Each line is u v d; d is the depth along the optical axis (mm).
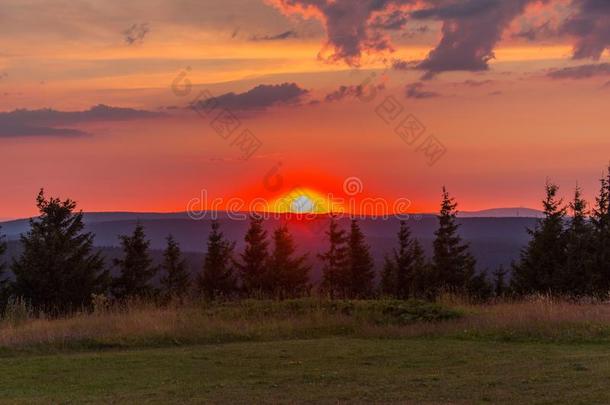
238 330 15320
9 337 14062
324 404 8242
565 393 8430
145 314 16781
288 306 18203
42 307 38281
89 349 13609
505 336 14141
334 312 17438
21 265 40938
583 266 39031
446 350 12695
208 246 54875
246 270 55531
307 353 12609
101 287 43875
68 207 43750
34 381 10172
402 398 8461
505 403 8023
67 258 42594
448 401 8227
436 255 53406
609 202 40906
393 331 15305
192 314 17047
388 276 59812
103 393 9227
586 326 14398
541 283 40375
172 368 11195
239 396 8797
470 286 49812
